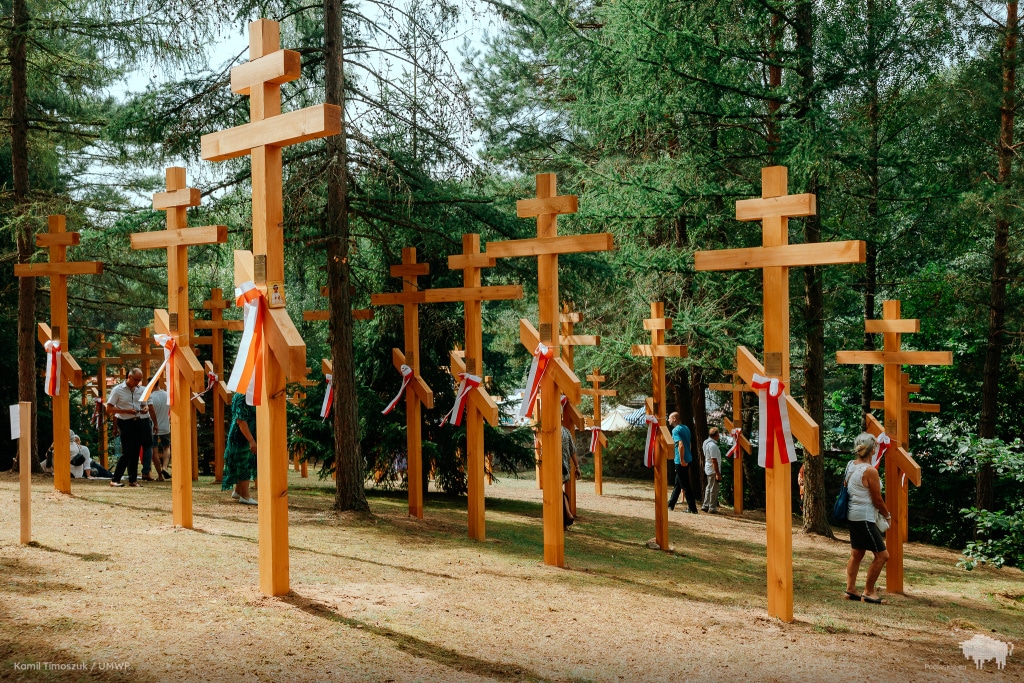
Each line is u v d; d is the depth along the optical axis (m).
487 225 11.58
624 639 5.83
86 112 16.17
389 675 4.55
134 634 4.83
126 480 13.35
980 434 16.06
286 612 5.53
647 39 13.07
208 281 17.88
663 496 11.72
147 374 19.56
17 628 4.77
